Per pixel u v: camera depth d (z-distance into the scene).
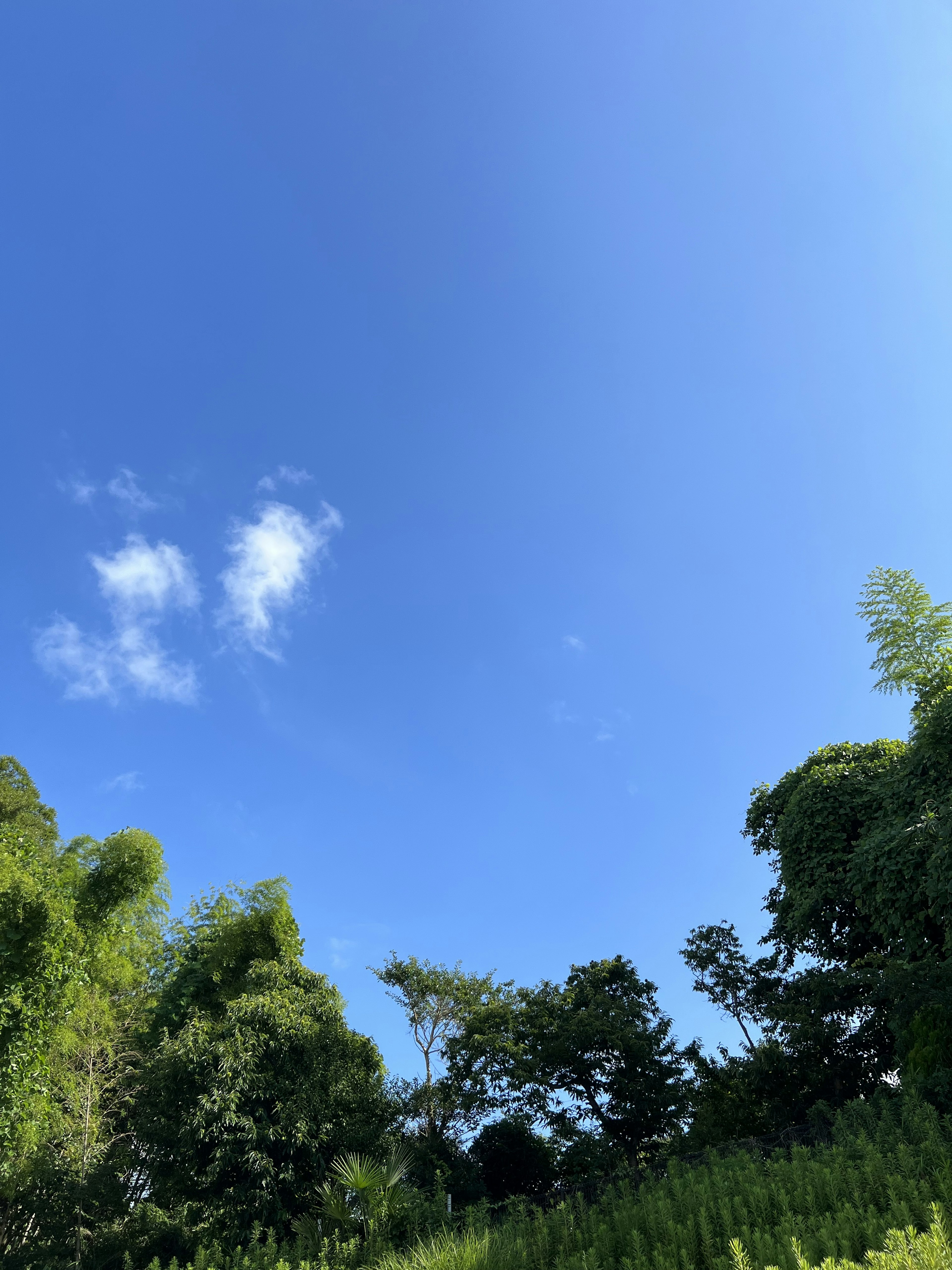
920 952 13.38
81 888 14.48
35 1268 13.44
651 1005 21.00
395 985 21.72
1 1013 10.70
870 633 15.19
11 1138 11.46
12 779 23.67
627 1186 10.96
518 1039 19.81
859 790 17.48
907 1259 4.67
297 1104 14.92
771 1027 17.52
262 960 18.62
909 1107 10.20
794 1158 9.48
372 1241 11.34
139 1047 18.80
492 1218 12.75
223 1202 13.65
